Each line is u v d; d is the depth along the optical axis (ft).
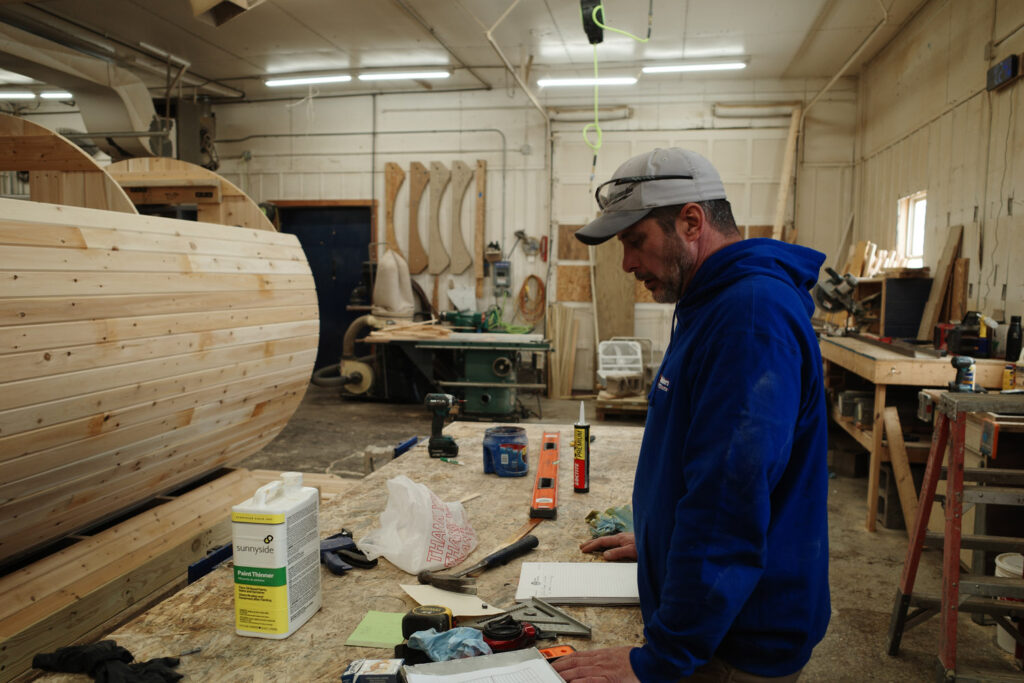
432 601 4.18
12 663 6.88
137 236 7.57
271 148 28.25
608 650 3.27
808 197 24.70
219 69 24.67
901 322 17.01
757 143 24.89
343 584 4.52
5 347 6.03
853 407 13.70
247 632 3.83
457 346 20.34
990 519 9.30
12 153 8.25
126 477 8.50
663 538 3.49
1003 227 14.01
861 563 10.71
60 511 7.80
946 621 7.14
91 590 7.91
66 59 19.07
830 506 13.48
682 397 3.36
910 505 11.19
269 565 3.76
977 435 9.43
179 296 8.12
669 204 3.47
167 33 21.07
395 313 24.97
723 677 3.35
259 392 10.35
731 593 2.88
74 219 6.75
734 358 3.00
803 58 22.54
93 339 6.91
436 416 7.62
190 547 9.54
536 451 7.80
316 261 28.81
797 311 3.14
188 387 8.58
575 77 24.70
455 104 26.81
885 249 21.24
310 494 4.08
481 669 3.26
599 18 13.29
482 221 26.73
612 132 25.81
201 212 11.84
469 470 7.06
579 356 26.45
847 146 24.35
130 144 21.97
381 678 3.18
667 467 3.44
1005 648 8.23
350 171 27.76
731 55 22.41
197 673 3.44
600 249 25.71
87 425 7.17
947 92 16.80
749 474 2.90
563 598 4.24
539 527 5.47
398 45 22.04
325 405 23.56
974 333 12.77
